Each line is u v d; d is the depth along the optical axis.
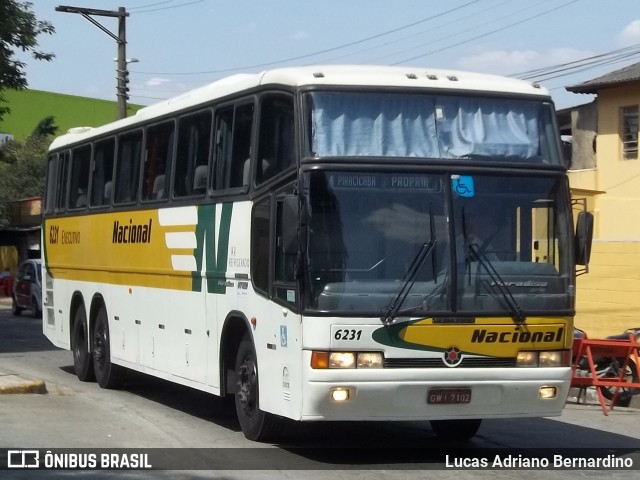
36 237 46.50
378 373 8.57
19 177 51.88
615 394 13.65
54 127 60.28
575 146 34.31
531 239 9.13
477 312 8.81
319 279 8.59
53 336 17.14
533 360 9.03
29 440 10.09
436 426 10.83
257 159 9.87
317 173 8.74
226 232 10.53
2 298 44.06
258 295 9.66
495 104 9.37
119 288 13.92
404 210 8.83
